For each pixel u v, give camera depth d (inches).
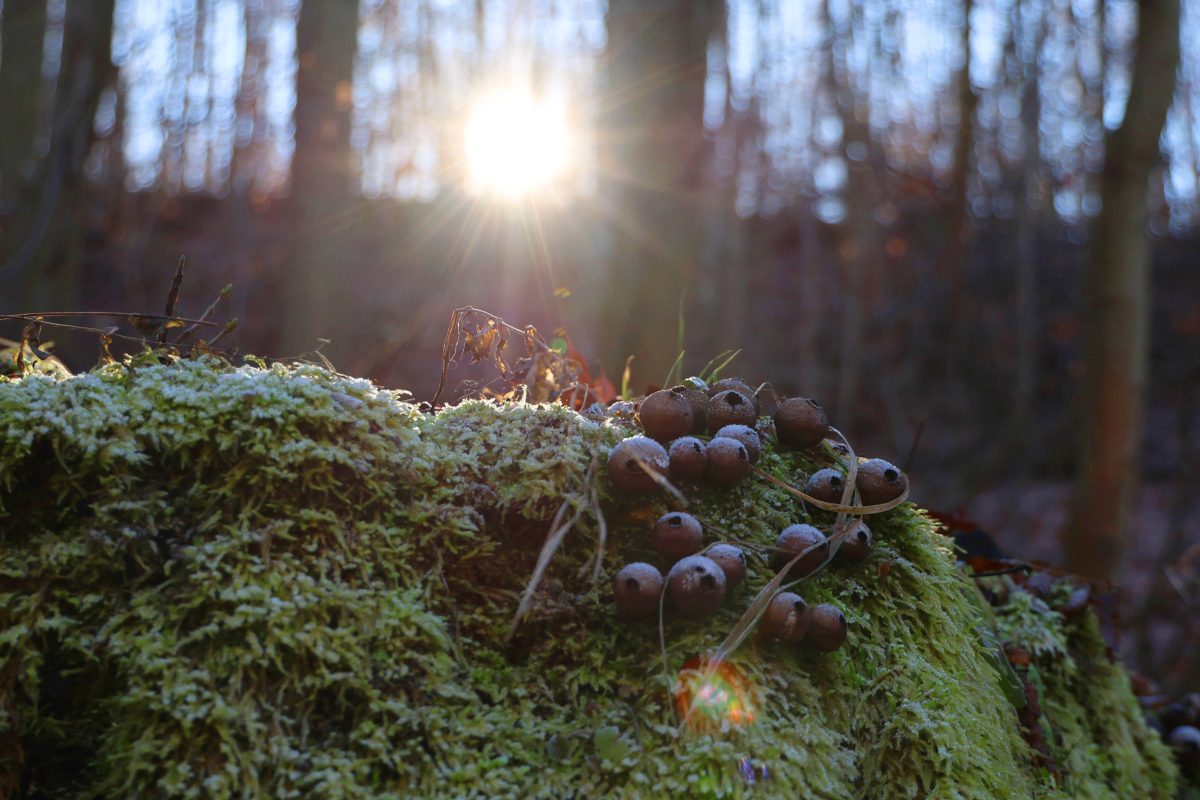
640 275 48.8
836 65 179.8
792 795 19.6
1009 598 30.5
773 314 173.5
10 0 87.7
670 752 19.8
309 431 20.9
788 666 21.0
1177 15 58.4
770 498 22.7
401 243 145.3
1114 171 60.3
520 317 120.2
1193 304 157.3
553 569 21.5
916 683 22.0
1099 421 60.7
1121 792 29.7
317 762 19.0
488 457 21.9
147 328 23.2
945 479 134.9
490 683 20.5
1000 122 175.0
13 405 20.1
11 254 72.4
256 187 168.2
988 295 164.1
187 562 19.8
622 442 21.3
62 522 20.3
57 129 71.1
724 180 167.3
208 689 19.0
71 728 19.9
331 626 19.9
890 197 175.2
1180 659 64.2
